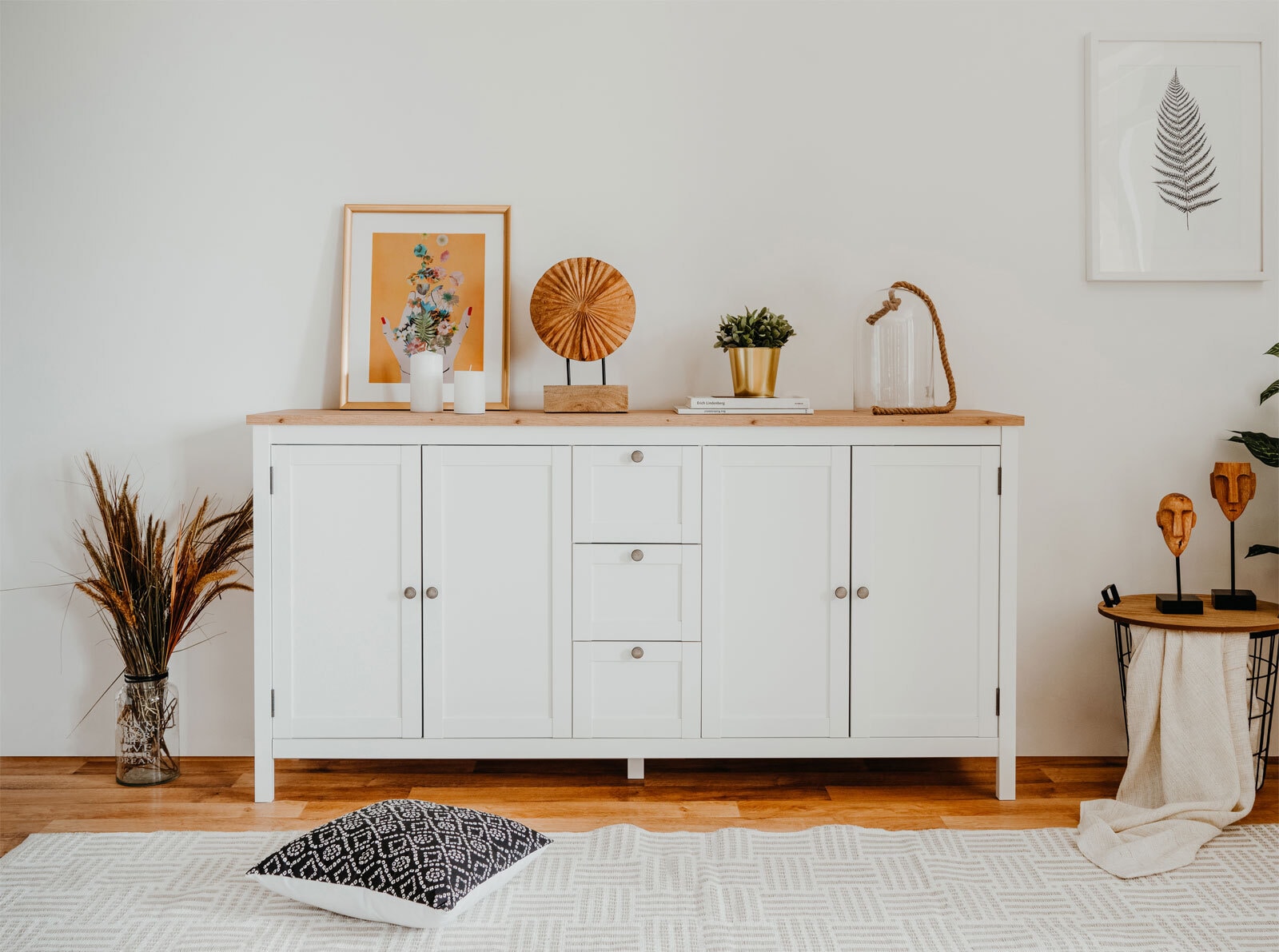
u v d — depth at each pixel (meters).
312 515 2.29
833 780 2.48
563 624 2.31
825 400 2.65
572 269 2.51
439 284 2.62
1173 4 2.59
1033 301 2.63
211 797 2.37
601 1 2.59
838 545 2.29
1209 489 2.66
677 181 2.62
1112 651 2.67
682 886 1.91
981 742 2.33
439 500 2.29
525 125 2.61
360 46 2.59
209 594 2.51
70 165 2.58
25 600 2.64
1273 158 2.61
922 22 2.60
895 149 2.62
